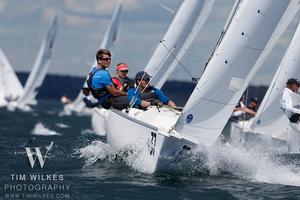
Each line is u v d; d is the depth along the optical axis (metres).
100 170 34.31
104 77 37.19
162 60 55.09
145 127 33.19
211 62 33.12
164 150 31.91
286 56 54.00
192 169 33.47
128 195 28.36
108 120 37.25
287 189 31.02
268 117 54.03
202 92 32.94
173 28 55.03
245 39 33.22
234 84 33.38
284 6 33.59
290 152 49.44
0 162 37.09
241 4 33.78
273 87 54.12
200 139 33.38
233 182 32.19
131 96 37.84
